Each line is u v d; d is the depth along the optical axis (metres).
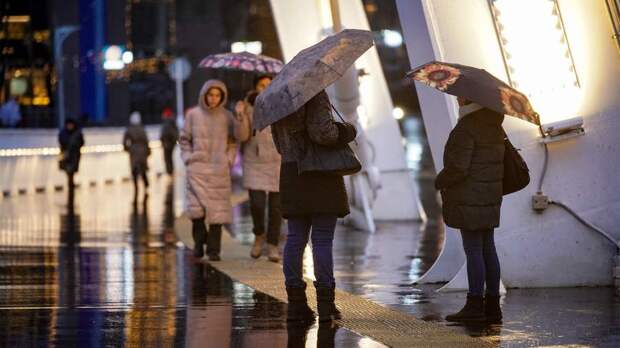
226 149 26.45
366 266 25.30
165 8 114.12
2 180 55.88
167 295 20.52
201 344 15.50
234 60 26.41
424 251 28.58
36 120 84.75
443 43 20.56
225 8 120.06
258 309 18.75
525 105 17.09
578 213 20.67
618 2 20.36
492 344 15.52
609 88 20.66
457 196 17.33
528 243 20.69
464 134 17.20
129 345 15.44
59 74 81.00
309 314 17.50
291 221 17.53
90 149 67.38
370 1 121.62
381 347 15.26
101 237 33.22
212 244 26.58
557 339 15.90
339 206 17.14
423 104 20.92
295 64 16.83
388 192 38.38
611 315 17.81
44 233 34.59
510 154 17.75
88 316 17.97
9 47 87.94
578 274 20.75
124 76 98.19
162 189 62.88
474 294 17.41
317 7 33.31
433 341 15.70
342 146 17.00
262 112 16.70
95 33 94.94
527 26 20.56
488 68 20.62
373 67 37.41
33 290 21.22
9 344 15.53
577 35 20.66
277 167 26.30
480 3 20.69
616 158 20.67
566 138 20.58
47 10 88.50
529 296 19.80
